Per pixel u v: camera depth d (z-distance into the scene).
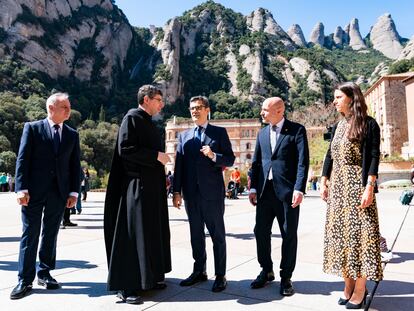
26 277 3.45
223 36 134.75
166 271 3.70
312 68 120.06
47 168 3.64
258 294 3.43
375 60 173.12
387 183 29.16
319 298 3.31
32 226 3.54
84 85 108.25
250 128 76.50
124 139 3.34
